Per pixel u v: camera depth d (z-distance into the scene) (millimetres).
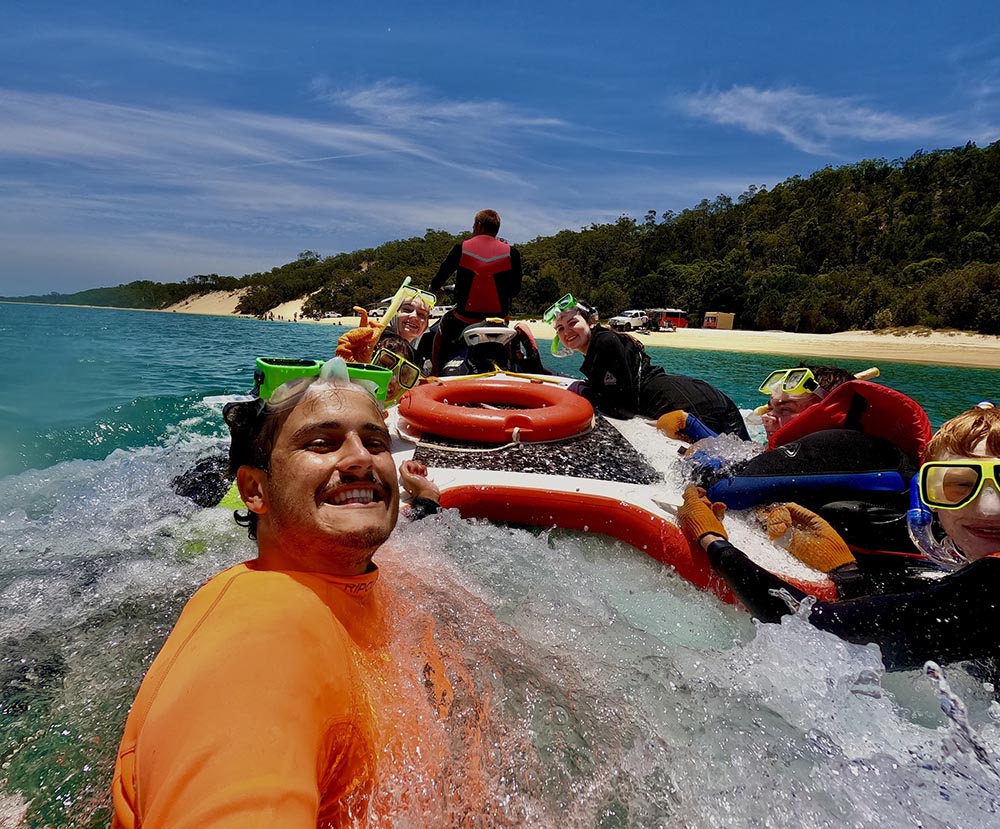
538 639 1741
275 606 991
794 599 1816
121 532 2453
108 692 1547
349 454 1151
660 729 1442
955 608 1539
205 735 783
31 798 1263
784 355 25156
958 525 1648
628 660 1707
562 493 2695
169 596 1968
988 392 12688
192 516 2580
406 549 2105
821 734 1449
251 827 702
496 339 5191
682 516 2379
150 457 3826
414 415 3369
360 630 1202
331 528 1121
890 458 2453
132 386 7734
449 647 1489
